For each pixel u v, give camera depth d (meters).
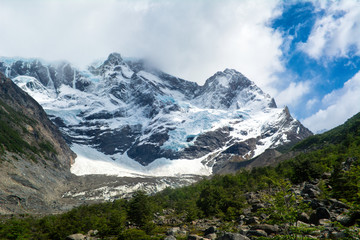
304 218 27.42
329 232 21.48
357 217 21.45
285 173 90.25
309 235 22.25
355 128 137.88
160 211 81.81
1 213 113.19
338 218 23.98
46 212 136.38
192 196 115.06
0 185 133.38
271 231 26.11
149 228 45.62
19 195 135.88
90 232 55.62
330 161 79.88
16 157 176.00
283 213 21.53
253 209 43.62
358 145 98.81
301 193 44.16
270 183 72.88
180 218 66.56
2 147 167.62
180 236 36.72
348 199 27.73
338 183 35.22
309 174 68.69
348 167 59.84
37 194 153.62
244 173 124.81
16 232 54.28
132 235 40.81
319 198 38.84
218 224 46.09
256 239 24.09
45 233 67.19
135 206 59.84
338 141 140.25
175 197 121.69
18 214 115.12
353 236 19.20
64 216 75.25
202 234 37.34
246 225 34.75
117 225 50.44
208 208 64.38
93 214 79.62
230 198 61.84
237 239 22.97
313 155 109.31
